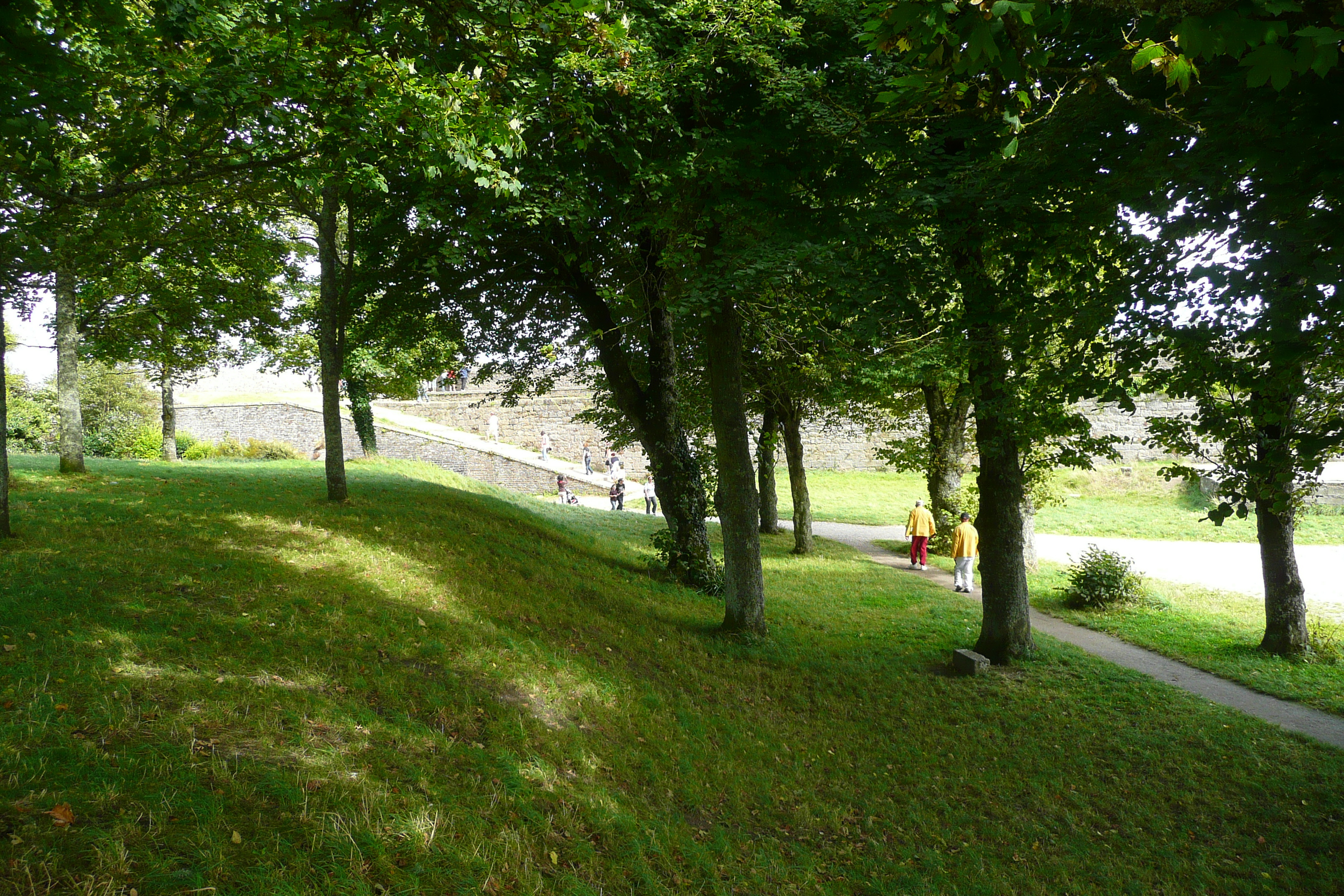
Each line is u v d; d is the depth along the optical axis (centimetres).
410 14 559
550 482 3856
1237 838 690
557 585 1227
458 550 1209
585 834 539
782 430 2475
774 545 2397
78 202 624
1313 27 313
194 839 382
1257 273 602
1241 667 1179
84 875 338
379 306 1482
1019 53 399
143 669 552
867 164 986
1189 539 2783
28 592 655
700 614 1341
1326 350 620
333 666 663
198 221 1119
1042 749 862
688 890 523
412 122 636
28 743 424
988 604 1180
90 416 3322
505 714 670
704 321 1211
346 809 447
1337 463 3241
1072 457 1053
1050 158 735
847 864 624
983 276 931
